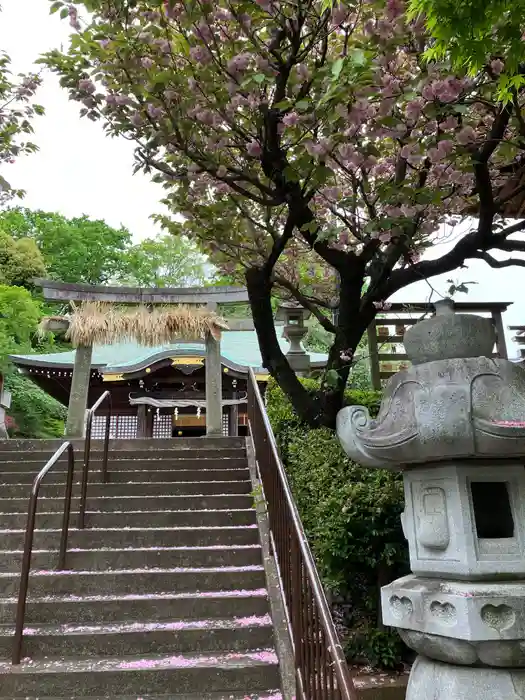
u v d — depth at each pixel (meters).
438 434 2.71
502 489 2.95
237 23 3.15
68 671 3.30
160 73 3.09
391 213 3.33
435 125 3.20
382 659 4.88
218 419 9.57
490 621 2.54
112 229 32.06
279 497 4.02
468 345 2.89
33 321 16.67
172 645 3.66
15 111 4.55
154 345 9.68
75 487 5.84
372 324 6.63
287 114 2.89
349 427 2.99
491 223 3.43
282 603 3.89
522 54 2.21
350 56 2.58
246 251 4.08
